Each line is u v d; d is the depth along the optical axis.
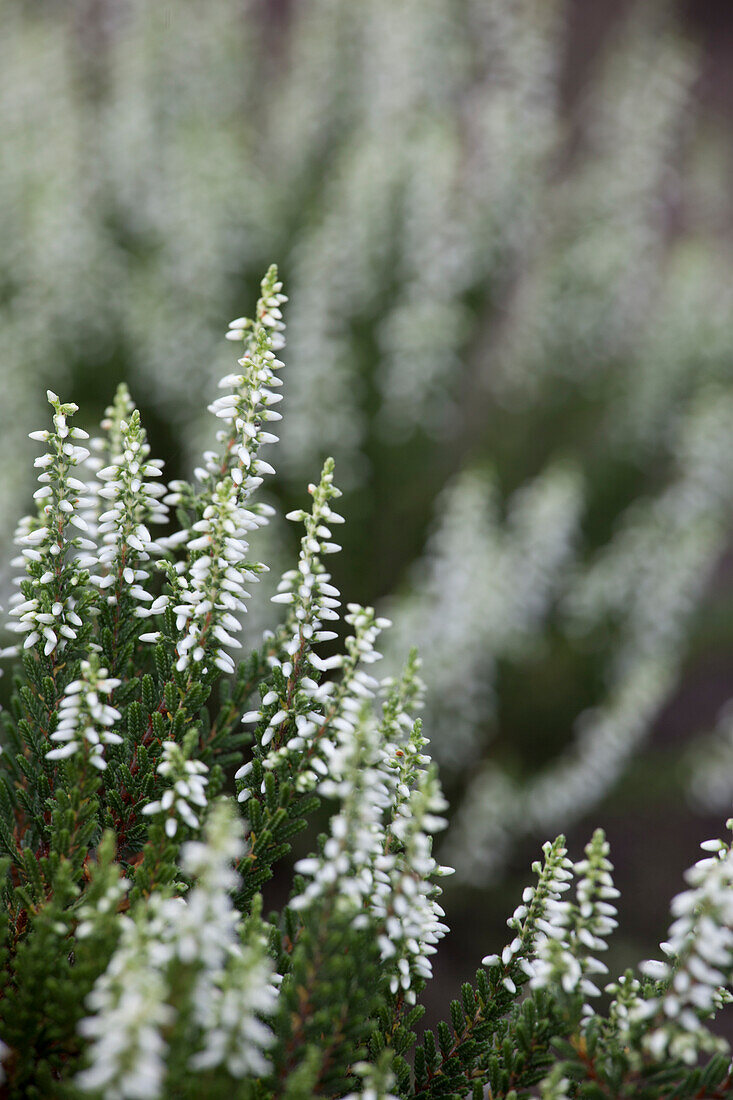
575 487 4.58
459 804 5.04
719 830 5.97
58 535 1.79
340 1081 1.49
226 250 5.20
